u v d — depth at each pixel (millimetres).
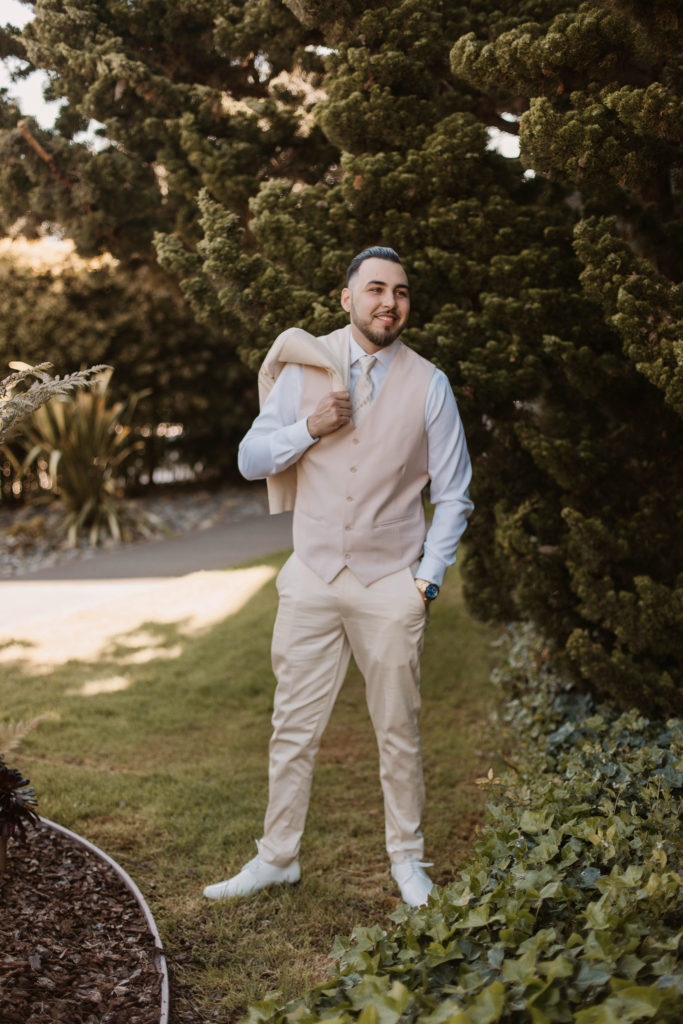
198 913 2537
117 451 10484
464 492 2578
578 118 2514
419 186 3018
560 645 3408
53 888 2473
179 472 12633
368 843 3035
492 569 3818
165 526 9211
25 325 9445
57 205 4070
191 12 3514
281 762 2623
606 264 2562
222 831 3010
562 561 3146
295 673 2582
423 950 1870
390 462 2475
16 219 4293
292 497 2701
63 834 2803
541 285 3020
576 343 3031
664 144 2582
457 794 3436
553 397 3232
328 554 2518
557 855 2145
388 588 2504
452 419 2535
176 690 4621
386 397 2477
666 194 3074
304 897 2650
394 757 2598
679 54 2471
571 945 1696
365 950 1865
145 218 4215
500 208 2979
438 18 3021
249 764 3658
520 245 3055
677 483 3164
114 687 4656
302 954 2367
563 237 3008
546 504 3312
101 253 4441
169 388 10750
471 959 1799
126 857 2820
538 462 3051
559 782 2645
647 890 1761
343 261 3123
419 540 2582
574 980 1601
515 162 3086
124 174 3879
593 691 3432
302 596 2555
